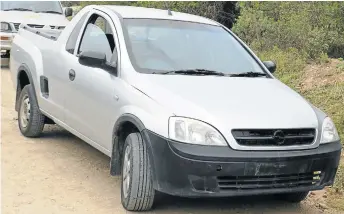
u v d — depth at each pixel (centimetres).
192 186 441
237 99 487
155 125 459
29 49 748
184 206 522
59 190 549
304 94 962
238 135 445
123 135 520
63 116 644
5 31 1350
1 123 813
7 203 506
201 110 456
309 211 540
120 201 525
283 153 451
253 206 541
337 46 1189
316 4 1270
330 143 487
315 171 473
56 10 1466
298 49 1186
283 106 489
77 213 490
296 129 465
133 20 595
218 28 644
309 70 1064
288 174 459
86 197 533
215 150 437
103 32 605
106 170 621
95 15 634
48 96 689
